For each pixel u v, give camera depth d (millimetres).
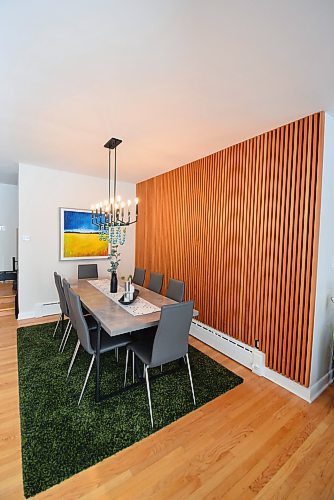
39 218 3984
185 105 1962
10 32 1253
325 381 2287
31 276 3969
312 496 1303
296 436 1698
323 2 1060
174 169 3859
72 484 1318
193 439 1649
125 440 1612
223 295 2953
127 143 2785
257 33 1232
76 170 4066
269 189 2414
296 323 2180
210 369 2545
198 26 1197
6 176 4672
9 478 1335
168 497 1274
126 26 1211
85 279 3836
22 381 2229
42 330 3426
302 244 2135
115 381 2271
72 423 1738
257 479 1385
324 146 2018
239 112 2057
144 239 4742
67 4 1100
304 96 1801
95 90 1775
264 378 2418
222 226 2973
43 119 2229
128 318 2055
